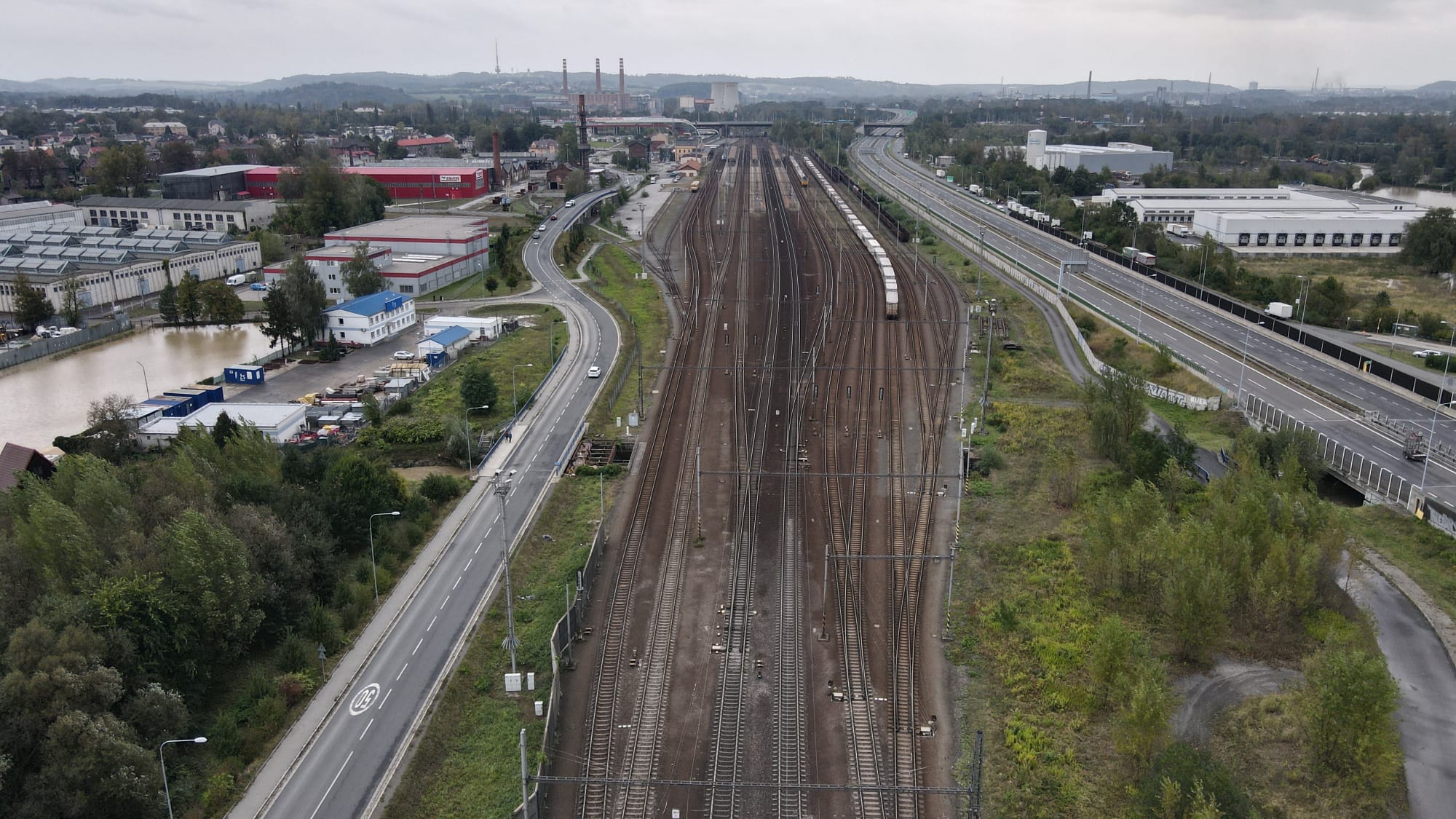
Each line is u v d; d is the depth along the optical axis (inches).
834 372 5329.7
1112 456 4153.5
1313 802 2251.5
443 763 2461.9
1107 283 7288.4
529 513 3759.8
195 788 2341.3
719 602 3154.5
